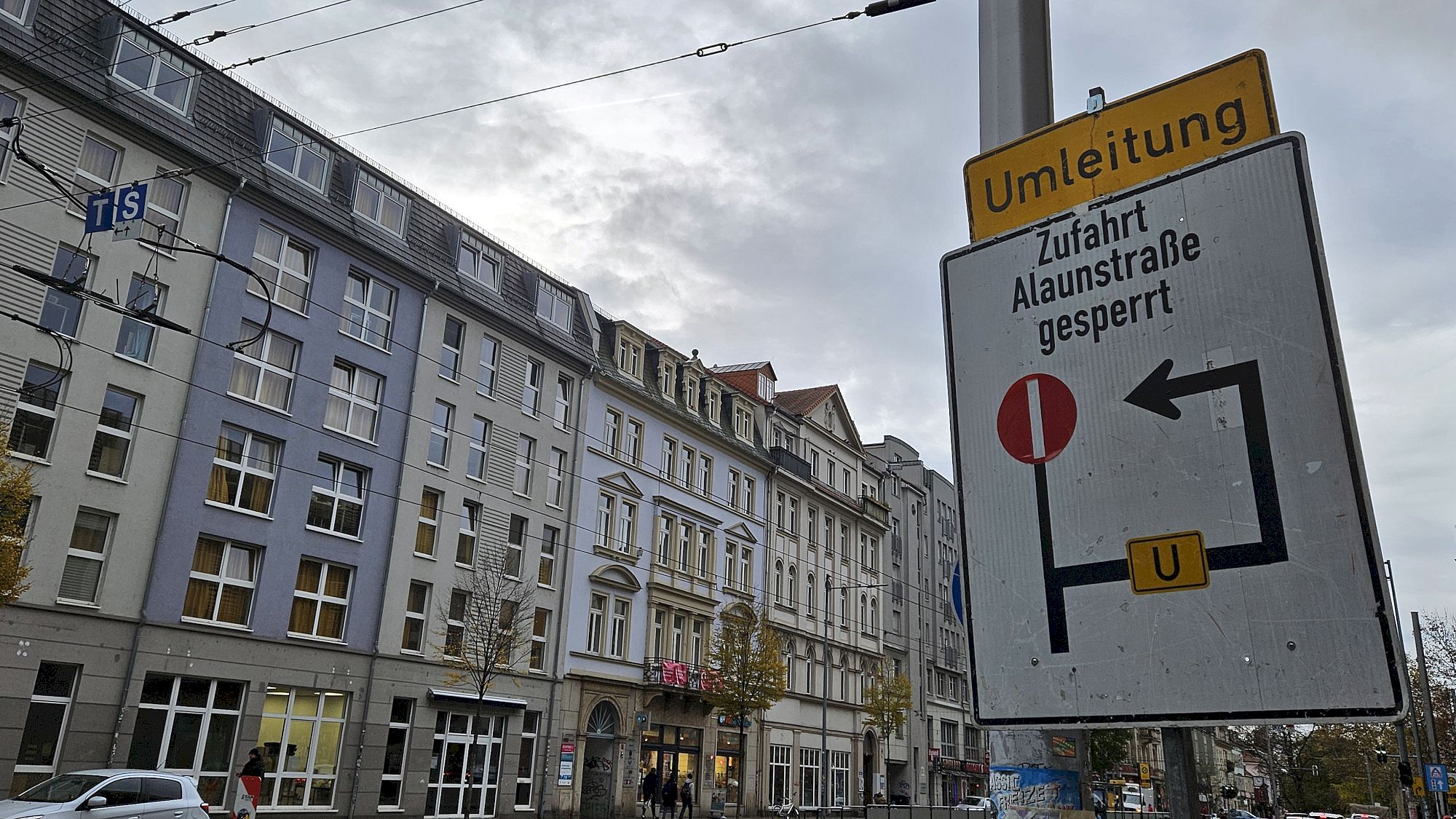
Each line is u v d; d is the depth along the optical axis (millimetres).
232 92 26609
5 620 20406
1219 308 2723
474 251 33188
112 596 22234
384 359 29125
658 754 37438
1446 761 44188
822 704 48125
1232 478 2596
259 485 25578
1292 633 2404
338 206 28500
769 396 52906
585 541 35406
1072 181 3146
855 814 48562
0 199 21328
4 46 21422
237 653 24312
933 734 62188
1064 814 2715
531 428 33844
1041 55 3408
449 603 29891
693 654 40500
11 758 20125
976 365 3215
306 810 25219
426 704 28609
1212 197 2811
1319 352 2525
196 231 24781
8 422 20719
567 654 33781
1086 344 2975
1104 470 2836
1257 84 2855
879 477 60750
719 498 43750
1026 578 2912
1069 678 2748
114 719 21859
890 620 59406
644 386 40375
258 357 25938
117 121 23391
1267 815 87125
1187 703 2525
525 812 31266
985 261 3287
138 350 23516
